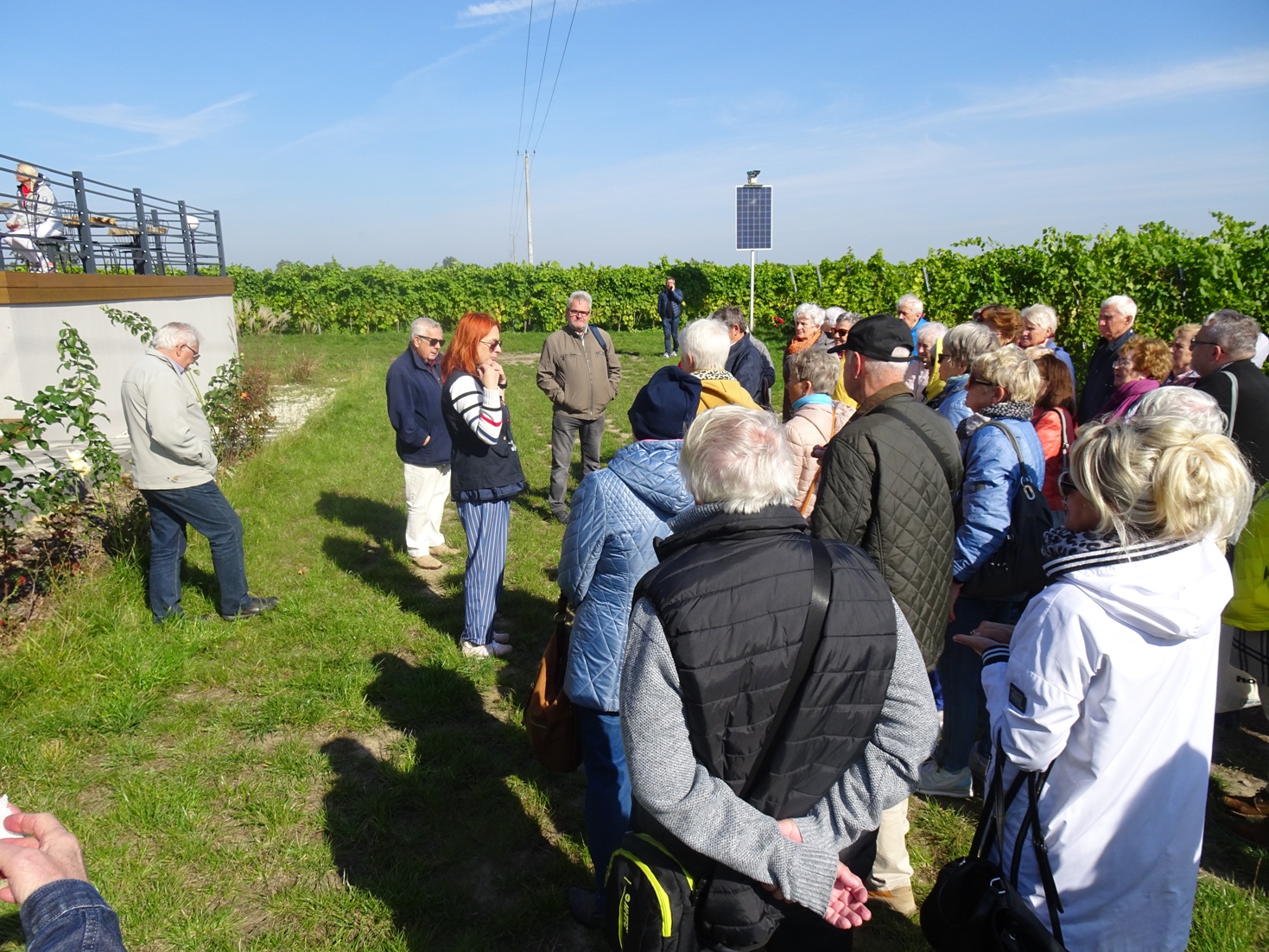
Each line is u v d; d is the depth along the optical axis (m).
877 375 2.74
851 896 1.72
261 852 3.08
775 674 1.57
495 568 4.55
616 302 26.39
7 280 8.10
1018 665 1.80
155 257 13.62
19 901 0.98
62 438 8.90
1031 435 3.13
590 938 2.74
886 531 2.54
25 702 3.92
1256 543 2.85
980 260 12.71
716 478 1.68
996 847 2.00
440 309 26.95
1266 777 3.58
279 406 13.40
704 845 1.57
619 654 2.49
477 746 3.79
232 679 4.31
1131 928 1.81
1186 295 9.20
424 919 2.78
